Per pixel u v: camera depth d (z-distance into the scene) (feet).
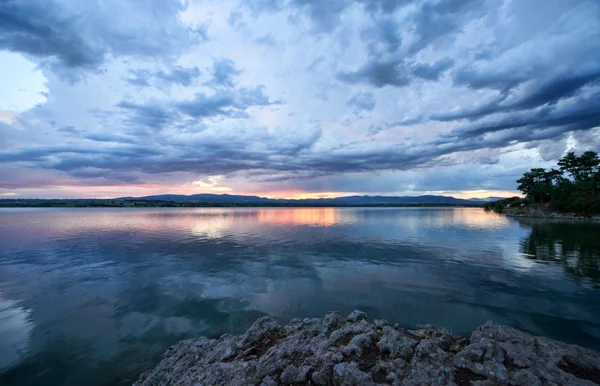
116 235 148.15
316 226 199.62
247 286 55.42
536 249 97.86
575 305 43.52
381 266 72.08
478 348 20.07
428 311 41.73
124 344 33.71
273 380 18.53
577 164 345.51
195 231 167.22
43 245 114.42
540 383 16.63
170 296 50.11
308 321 30.42
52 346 33.50
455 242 116.88
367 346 21.77
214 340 31.71
